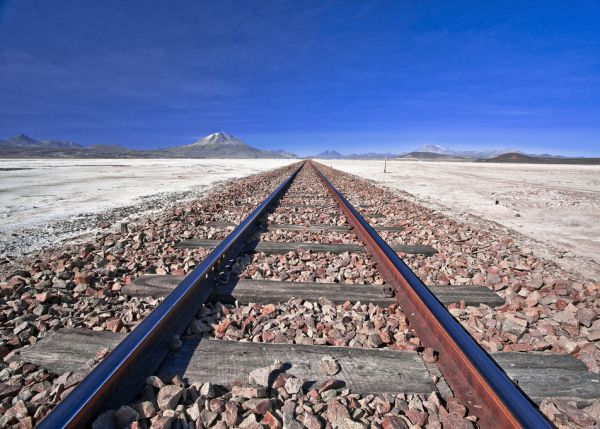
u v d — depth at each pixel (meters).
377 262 3.77
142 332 1.93
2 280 3.36
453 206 9.54
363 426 1.55
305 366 1.93
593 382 1.90
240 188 11.52
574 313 2.76
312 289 2.99
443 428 1.57
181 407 1.59
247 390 1.67
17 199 10.01
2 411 1.68
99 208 8.35
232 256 3.87
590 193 13.53
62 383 1.77
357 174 25.55
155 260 3.91
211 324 2.43
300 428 1.53
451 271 3.76
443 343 2.09
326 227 5.63
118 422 1.49
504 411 1.47
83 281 3.21
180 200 9.89
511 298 3.04
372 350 2.08
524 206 9.90
